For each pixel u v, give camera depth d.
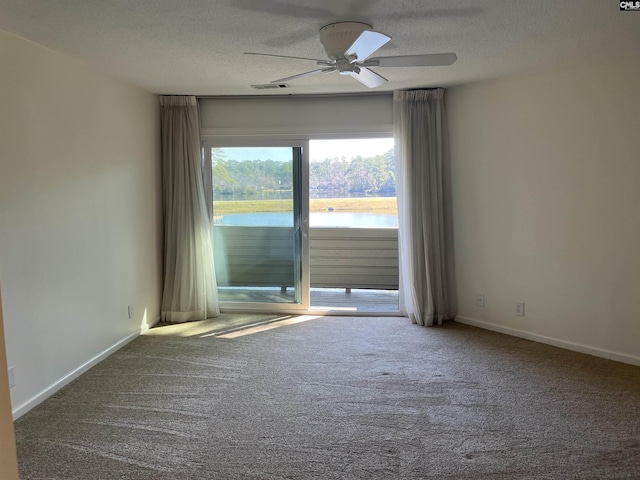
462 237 4.49
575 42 2.99
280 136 4.81
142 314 4.36
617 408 2.75
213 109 4.82
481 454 2.30
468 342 3.99
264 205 4.98
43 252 2.94
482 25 2.67
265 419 2.68
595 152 3.53
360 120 4.72
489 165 4.20
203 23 2.60
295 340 4.11
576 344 3.74
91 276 3.49
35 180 2.87
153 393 3.03
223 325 4.59
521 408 2.77
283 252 5.02
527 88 3.88
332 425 2.60
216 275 5.10
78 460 2.27
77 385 3.16
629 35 2.86
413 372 3.35
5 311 2.62
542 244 3.90
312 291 6.40
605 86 3.44
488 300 4.34
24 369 2.77
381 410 2.77
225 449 2.37
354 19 2.56
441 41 2.96
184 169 4.69
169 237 4.73
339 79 3.96
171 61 3.35
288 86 4.24
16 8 2.34
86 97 3.43
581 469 2.17
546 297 3.91
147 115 4.44
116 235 3.87
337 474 2.15
